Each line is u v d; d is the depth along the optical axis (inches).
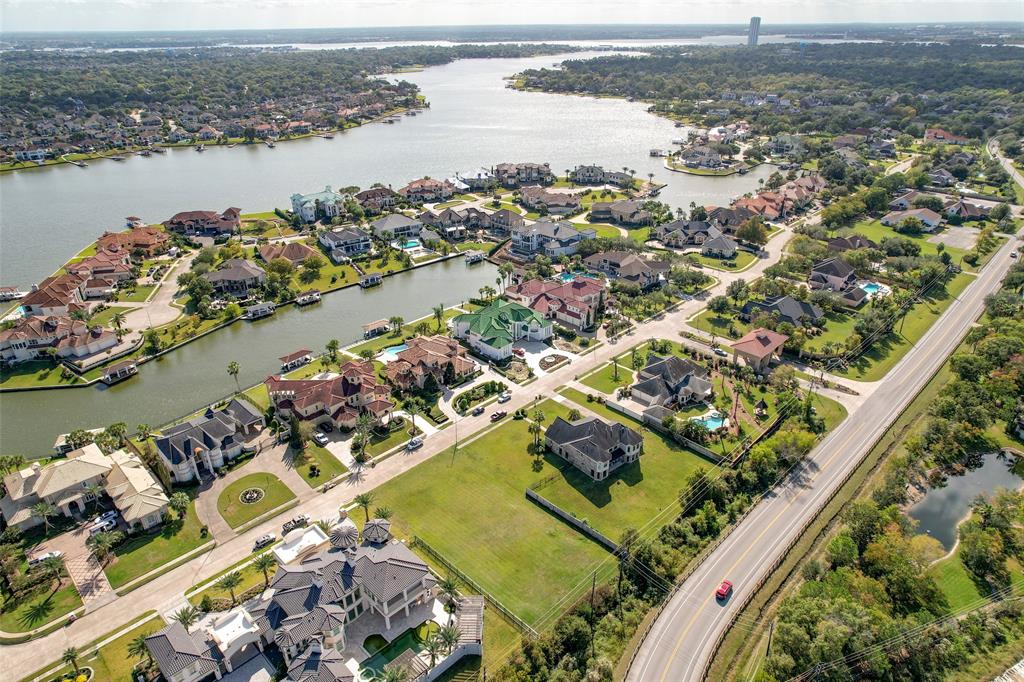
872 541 4453.7
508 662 3636.8
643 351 7337.6
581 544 4576.8
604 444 5354.3
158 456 5334.6
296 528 4726.9
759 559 4431.6
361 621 3996.1
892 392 6515.8
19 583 4200.3
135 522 4660.4
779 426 5974.4
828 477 5275.6
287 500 5019.7
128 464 5221.5
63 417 6269.7
